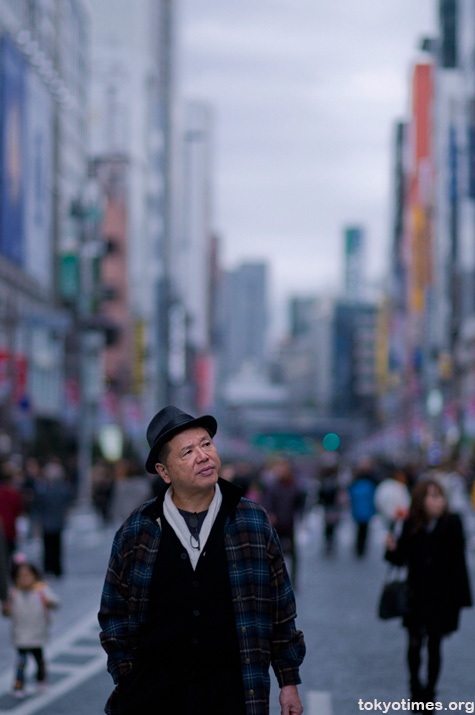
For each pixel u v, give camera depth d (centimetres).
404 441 13962
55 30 9425
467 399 10319
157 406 14675
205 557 516
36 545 3269
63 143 9625
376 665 1297
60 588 2228
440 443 9444
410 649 988
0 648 1502
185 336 19650
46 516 2412
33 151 8031
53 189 9169
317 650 1415
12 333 7356
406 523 984
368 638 1523
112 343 12644
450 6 13050
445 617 965
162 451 530
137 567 519
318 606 1897
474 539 2981
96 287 7550
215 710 505
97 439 7538
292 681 530
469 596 971
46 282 8594
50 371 8544
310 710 1030
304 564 2778
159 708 509
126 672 518
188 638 509
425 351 12400
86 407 5356
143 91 16812
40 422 7731
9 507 2220
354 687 1152
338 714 1009
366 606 1898
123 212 13662
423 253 14300
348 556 3050
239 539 520
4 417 6775
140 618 516
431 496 977
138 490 2234
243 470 2717
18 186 7550
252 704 503
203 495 529
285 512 2064
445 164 12100
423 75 16300
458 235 11469
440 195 12731
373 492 2978
